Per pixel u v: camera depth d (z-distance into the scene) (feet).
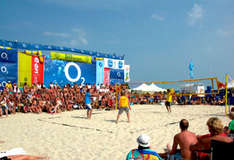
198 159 10.85
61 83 54.34
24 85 44.24
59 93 46.42
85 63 59.16
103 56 63.52
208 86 67.00
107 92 53.31
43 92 44.80
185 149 10.80
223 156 8.54
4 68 45.01
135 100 64.13
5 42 45.57
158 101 66.59
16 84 46.57
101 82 62.54
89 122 29.45
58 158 14.85
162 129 24.20
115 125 26.94
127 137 20.70
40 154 15.69
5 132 23.35
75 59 56.90
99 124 27.73
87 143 18.76
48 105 41.57
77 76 57.41
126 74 69.15
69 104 46.03
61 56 54.03
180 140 11.11
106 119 32.27
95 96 50.19
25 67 48.16
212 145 8.91
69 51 56.24
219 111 42.37
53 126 26.68
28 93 42.57
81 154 15.74
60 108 43.78
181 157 11.40
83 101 49.55
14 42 46.91
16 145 18.15
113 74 65.62
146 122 28.99
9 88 41.81
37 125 27.40
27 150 16.71
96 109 49.14
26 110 41.14
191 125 26.32
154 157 10.28
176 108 49.90
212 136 9.94
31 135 21.85
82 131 23.61
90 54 60.54
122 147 17.46
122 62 67.97
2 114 38.04
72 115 37.86
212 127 9.93
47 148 17.28
